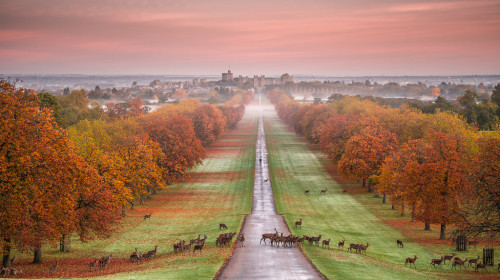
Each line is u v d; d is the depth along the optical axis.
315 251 58.66
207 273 46.69
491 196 52.31
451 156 69.62
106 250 65.44
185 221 84.31
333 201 103.88
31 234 50.75
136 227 79.94
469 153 84.44
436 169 68.31
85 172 57.28
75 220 56.59
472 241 65.31
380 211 94.12
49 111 56.91
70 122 190.12
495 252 63.91
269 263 51.69
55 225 52.53
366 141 110.75
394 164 88.69
